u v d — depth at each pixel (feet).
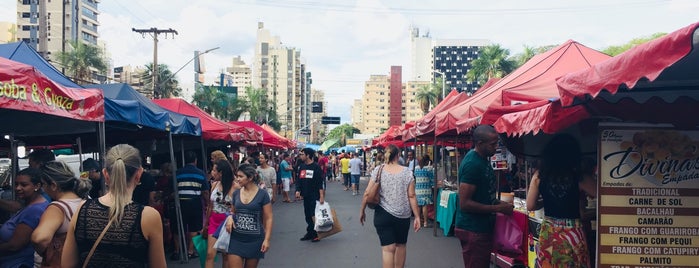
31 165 20.04
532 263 22.61
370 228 43.52
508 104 27.35
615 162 14.21
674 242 14.03
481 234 16.78
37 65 21.42
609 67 10.53
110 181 10.29
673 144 14.15
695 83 12.96
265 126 100.58
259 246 19.94
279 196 80.64
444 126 34.86
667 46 8.96
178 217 29.40
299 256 31.22
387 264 22.04
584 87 11.41
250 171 19.94
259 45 530.68
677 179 14.12
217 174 23.15
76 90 17.53
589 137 19.29
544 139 22.44
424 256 30.58
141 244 10.12
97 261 9.95
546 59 32.01
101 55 175.63
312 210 37.09
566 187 15.14
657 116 14.51
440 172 49.32
